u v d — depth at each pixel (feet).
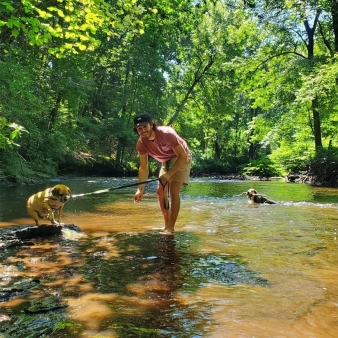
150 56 78.43
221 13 79.00
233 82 84.64
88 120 77.82
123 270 10.11
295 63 65.16
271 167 92.73
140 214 21.22
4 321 6.82
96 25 24.13
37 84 44.60
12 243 13.05
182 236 14.85
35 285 8.82
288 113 75.15
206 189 46.39
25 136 44.50
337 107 59.82
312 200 31.65
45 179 57.16
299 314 7.20
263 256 11.72
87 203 26.55
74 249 12.57
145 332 6.40
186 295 8.23
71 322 6.79
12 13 24.49
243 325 6.70
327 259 11.36
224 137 134.72
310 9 53.57
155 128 15.83
